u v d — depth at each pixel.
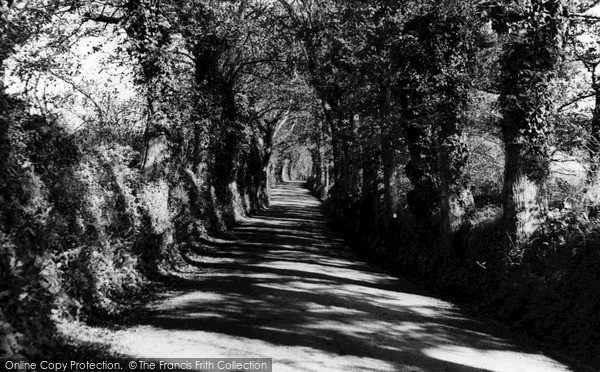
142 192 11.61
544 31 9.59
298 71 25.52
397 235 17.23
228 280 11.71
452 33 13.24
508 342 7.61
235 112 25.27
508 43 10.07
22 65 10.35
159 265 11.66
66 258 7.07
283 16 21.97
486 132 17.58
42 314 6.05
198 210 19.38
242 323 7.85
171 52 13.13
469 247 11.81
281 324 7.89
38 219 6.46
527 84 9.71
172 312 8.41
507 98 9.88
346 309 9.24
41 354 5.44
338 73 23.16
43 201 6.68
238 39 21.12
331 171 60.19
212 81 20.20
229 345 6.66
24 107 6.89
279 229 26.83
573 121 13.59
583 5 13.41
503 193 10.22
